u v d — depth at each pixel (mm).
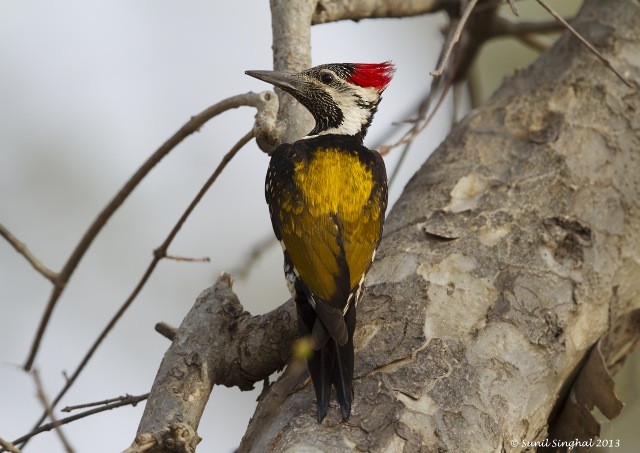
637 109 11500
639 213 10891
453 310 9438
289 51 11867
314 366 8758
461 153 11352
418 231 10359
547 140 11188
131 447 8242
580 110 11477
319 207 9703
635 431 12945
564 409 10141
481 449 8500
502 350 9258
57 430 7727
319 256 9445
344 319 9094
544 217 10461
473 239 10125
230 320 9898
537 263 10031
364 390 8586
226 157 11070
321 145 10359
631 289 10812
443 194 10852
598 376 9914
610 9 12523
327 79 11680
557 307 9820
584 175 10891
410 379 8680
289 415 8570
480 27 15180
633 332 10711
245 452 8781
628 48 12086
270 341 9680
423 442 8281
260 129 10656
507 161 11102
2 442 7902
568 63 12062
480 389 8844
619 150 11172
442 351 9008
